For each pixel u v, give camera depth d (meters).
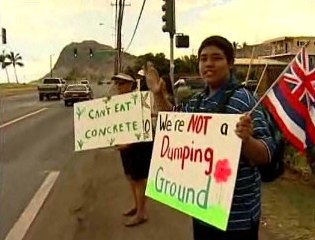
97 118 6.91
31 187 10.34
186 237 6.89
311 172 9.52
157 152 4.02
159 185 3.95
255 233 3.70
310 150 4.40
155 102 6.61
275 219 7.57
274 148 3.45
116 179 10.84
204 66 3.73
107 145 6.86
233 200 3.57
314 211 7.94
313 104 3.63
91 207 8.57
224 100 3.63
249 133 3.33
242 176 3.55
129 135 6.76
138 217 7.49
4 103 41.66
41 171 12.12
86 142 6.95
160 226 7.37
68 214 8.23
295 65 3.67
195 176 3.63
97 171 11.88
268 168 3.55
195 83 26.64
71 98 37.41
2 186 10.42
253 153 3.37
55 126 22.75
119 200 8.94
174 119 3.87
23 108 35.25
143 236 7.00
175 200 3.77
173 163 3.84
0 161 13.56
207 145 3.57
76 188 10.13
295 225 7.27
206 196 3.53
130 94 6.71
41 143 17.09
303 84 3.65
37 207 8.73
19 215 8.27
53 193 9.75
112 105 6.86
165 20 15.18
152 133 6.76
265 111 3.63
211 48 3.71
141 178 7.42
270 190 9.38
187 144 3.73
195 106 3.83
